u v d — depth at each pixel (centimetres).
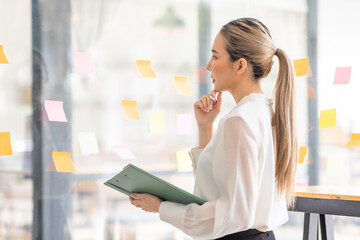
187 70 338
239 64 163
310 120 393
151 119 315
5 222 272
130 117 304
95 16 303
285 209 175
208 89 346
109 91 307
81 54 291
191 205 151
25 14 279
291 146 168
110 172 307
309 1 393
